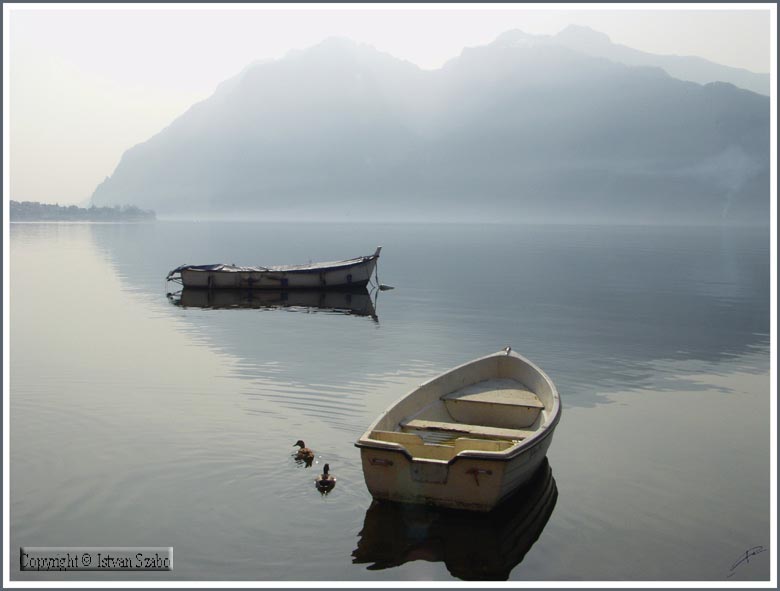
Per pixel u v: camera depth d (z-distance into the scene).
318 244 90.69
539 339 23.56
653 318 28.31
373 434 10.45
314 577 8.33
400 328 25.67
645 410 15.30
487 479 9.52
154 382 16.83
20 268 48.25
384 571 8.53
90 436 12.72
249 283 37.00
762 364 19.97
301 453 11.41
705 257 64.69
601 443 13.12
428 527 9.67
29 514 9.71
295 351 21.00
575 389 17.05
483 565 8.69
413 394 12.36
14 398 15.33
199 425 13.35
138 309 30.02
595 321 27.56
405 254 69.56
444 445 10.91
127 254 66.38
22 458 11.66
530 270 50.59
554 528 9.73
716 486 11.19
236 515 9.66
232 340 22.83
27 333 23.62
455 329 25.48
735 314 29.56
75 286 38.00
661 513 10.23
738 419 14.69
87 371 17.97
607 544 9.31
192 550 8.82
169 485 10.56
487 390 13.77
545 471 11.74
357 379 17.34
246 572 8.39
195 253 69.31
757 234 136.25
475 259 62.09
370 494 10.16
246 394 15.75
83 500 10.09
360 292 37.12
